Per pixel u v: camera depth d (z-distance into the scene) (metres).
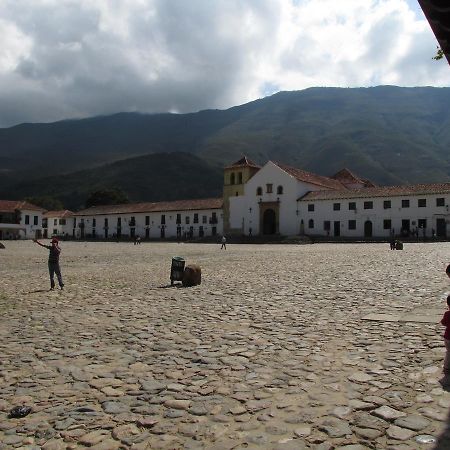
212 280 16.02
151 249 47.03
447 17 5.77
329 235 70.19
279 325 8.31
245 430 4.16
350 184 89.31
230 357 6.38
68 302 11.74
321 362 6.04
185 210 88.81
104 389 5.25
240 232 79.75
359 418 4.31
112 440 4.04
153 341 7.39
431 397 4.73
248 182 79.06
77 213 110.00
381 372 5.54
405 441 3.85
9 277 18.50
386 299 10.72
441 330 7.49
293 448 3.81
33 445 3.98
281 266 21.39
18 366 6.17
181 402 4.81
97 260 29.28
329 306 10.07
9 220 96.94
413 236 62.28
